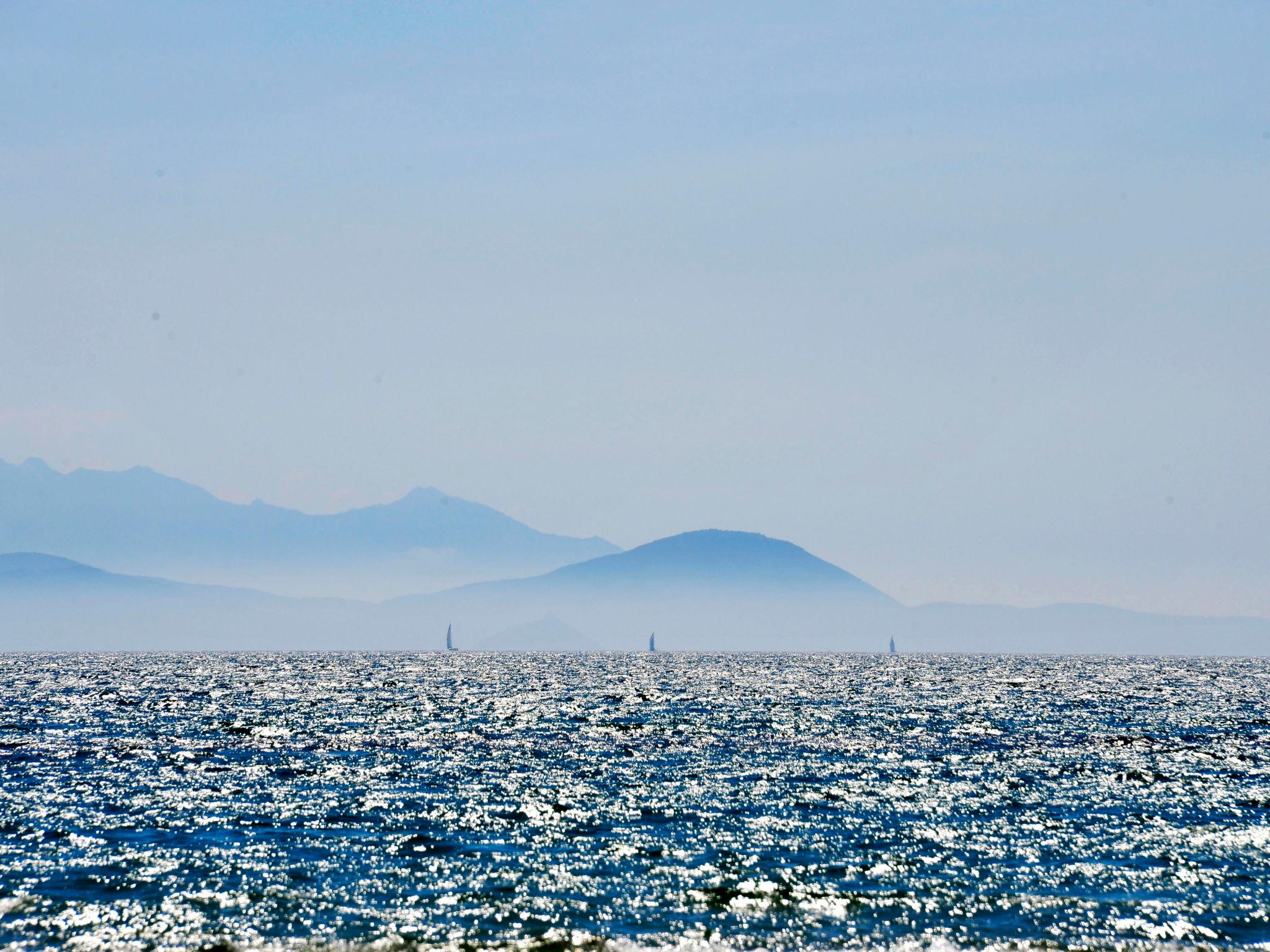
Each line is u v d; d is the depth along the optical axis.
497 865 150.50
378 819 176.50
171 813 178.88
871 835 168.12
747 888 141.12
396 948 120.56
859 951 121.06
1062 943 123.56
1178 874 147.75
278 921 127.81
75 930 124.56
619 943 122.62
